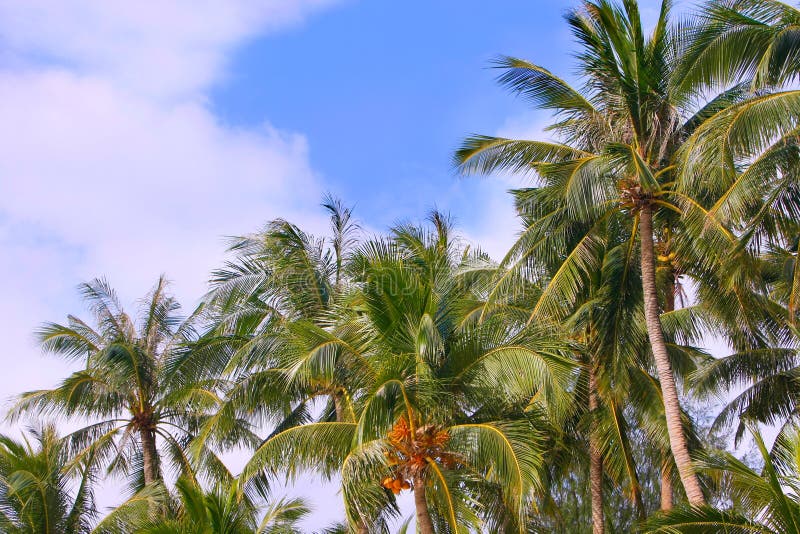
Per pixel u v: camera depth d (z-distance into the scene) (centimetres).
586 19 2027
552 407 1859
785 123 1717
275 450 1941
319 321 2202
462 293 2119
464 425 1786
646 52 1989
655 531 1509
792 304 1969
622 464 2128
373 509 1895
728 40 1886
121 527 2336
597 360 2047
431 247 2141
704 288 2097
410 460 1766
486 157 2134
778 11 1834
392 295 1864
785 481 1466
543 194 2044
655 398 2153
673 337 2372
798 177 1830
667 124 1986
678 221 2016
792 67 1770
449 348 1858
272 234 2420
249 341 2231
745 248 1880
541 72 2069
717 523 1458
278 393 2242
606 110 2036
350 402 2033
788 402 2216
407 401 1752
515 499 1694
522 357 1797
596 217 2027
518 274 2027
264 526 2033
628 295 2058
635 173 1961
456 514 1770
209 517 1914
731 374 2231
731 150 1764
